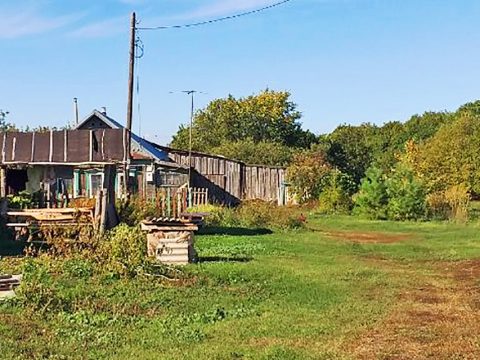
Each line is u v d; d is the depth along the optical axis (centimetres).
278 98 8475
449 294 1509
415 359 944
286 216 3312
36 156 2634
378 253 2373
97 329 1103
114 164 2648
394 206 4047
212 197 4994
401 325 1170
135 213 2545
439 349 998
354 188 5044
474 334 1102
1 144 2667
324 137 8756
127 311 1244
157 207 2703
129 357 940
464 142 4647
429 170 4706
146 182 4141
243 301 1374
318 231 3262
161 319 1185
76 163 2634
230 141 7631
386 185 4153
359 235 3098
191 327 1133
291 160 6325
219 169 5062
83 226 2081
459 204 4131
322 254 2280
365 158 7925
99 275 1547
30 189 2972
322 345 1020
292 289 1536
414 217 4044
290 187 5288
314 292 1501
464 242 2778
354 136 8344
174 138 8494
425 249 2506
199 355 949
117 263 1570
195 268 1756
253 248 2331
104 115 4259
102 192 2192
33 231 2175
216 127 8419
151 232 1834
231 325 1152
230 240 2592
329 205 4594
